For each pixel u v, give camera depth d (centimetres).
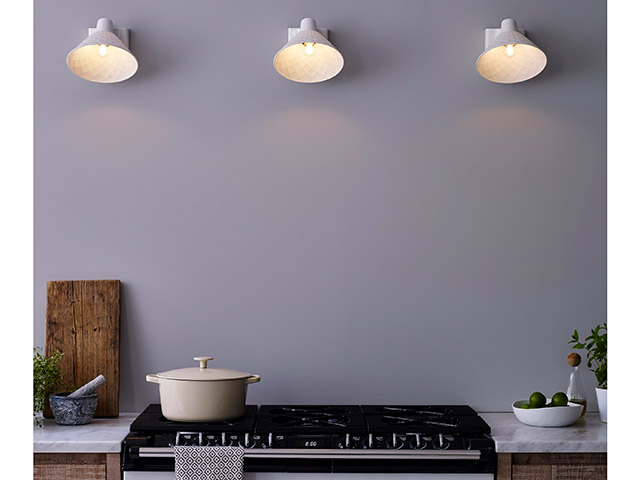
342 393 260
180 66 265
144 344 260
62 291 257
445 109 266
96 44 237
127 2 265
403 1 267
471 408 254
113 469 214
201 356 260
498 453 216
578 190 265
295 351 261
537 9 267
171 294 262
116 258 262
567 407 231
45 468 214
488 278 263
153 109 264
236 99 265
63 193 262
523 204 265
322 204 263
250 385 260
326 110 265
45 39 264
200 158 264
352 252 263
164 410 222
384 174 264
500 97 267
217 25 267
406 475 215
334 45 266
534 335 262
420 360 261
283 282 262
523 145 266
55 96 263
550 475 216
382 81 266
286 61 255
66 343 255
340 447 212
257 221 263
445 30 268
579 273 264
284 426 218
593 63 267
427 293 262
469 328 262
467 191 265
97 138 263
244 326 261
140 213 262
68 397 234
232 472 208
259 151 264
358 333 261
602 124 267
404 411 243
